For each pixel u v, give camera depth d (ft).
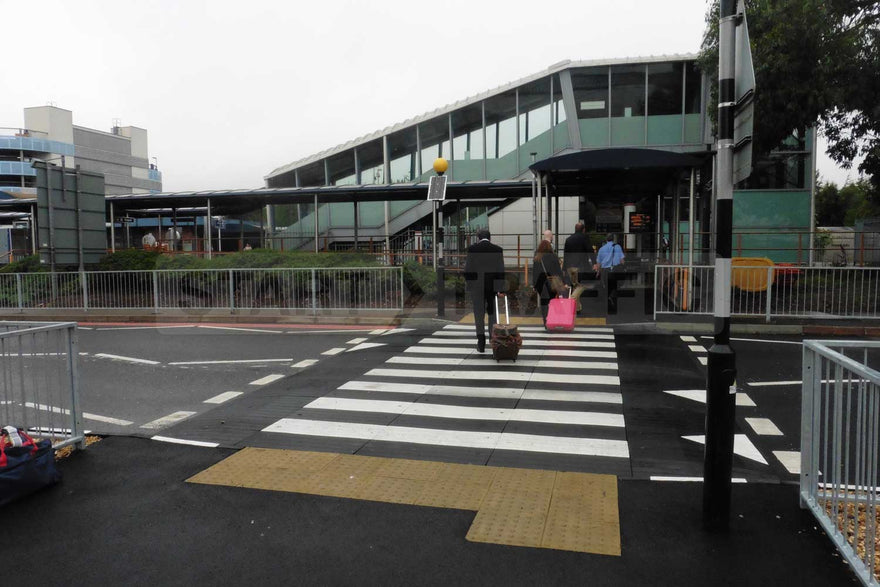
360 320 47.24
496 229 81.82
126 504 14.14
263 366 30.55
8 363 17.57
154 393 25.52
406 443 18.31
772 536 12.25
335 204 92.02
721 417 12.34
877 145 56.03
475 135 86.17
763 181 70.79
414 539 12.32
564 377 26.68
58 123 302.25
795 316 40.81
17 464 14.26
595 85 78.89
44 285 57.00
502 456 17.15
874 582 10.12
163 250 85.66
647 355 31.40
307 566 11.37
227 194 79.36
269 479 15.52
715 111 59.72
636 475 15.62
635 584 10.64
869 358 29.22
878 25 50.01
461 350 33.50
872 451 10.55
